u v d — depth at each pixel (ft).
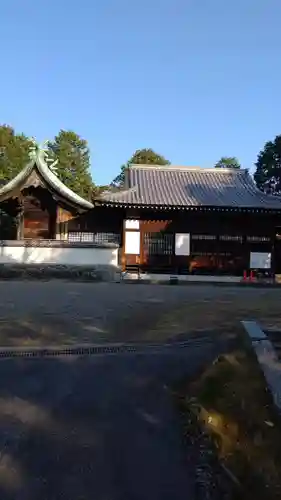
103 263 90.84
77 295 61.00
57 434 19.10
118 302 55.57
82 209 98.99
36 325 41.37
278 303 55.98
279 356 25.61
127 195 103.14
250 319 43.75
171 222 104.37
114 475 16.01
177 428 19.89
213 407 21.57
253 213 103.04
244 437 18.19
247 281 97.25
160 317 45.93
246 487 15.20
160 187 112.06
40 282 81.10
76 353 32.27
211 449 17.94
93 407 22.09
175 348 33.42
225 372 25.07
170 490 15.14
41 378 26.27
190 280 95.25
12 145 175.83
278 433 17.04
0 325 40.96
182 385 25.30
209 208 100.32
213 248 105.29
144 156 215.72
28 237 98.99
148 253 103.81
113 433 19.34
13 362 29.63
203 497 14.75
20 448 17.78
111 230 104.88
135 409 21.93
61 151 191.01
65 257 90.22
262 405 19.53
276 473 15.21
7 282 79.66
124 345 34.53
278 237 116.06
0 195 95.96
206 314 47.34
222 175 123.03
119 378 26.53
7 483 15.23
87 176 193.36
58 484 15.30
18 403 22.34
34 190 97.66
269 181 206.28
